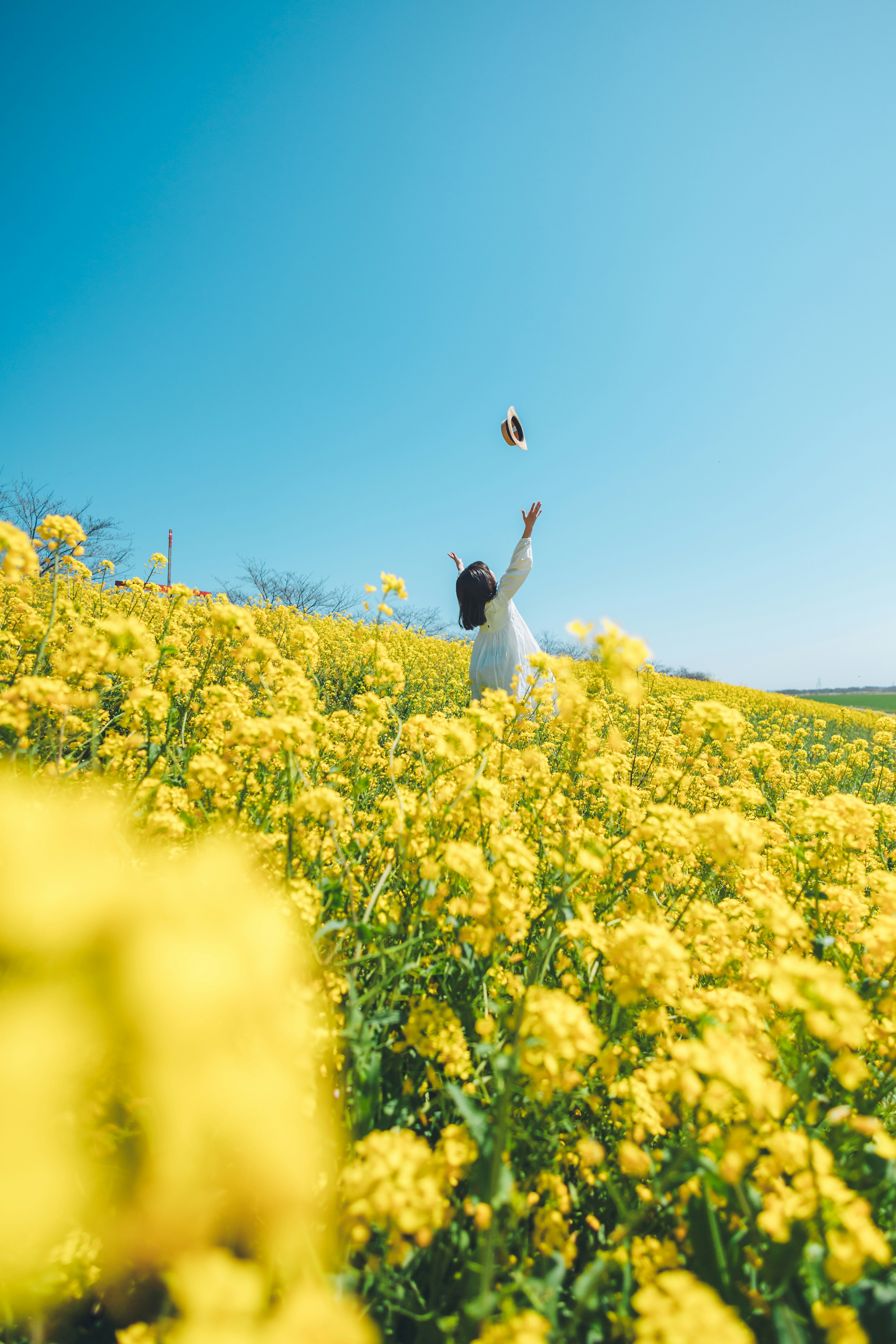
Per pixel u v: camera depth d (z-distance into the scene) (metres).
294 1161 0.86
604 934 1.54
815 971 1.08
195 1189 0.86
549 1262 1.15
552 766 3.68
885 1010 1.50
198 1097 0.69
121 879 0.78
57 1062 0.61
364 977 1.72
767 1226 0.98
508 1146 1.16
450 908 1.50
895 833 2.99
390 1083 1.56
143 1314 1.10
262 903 1.00
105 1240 0.90
